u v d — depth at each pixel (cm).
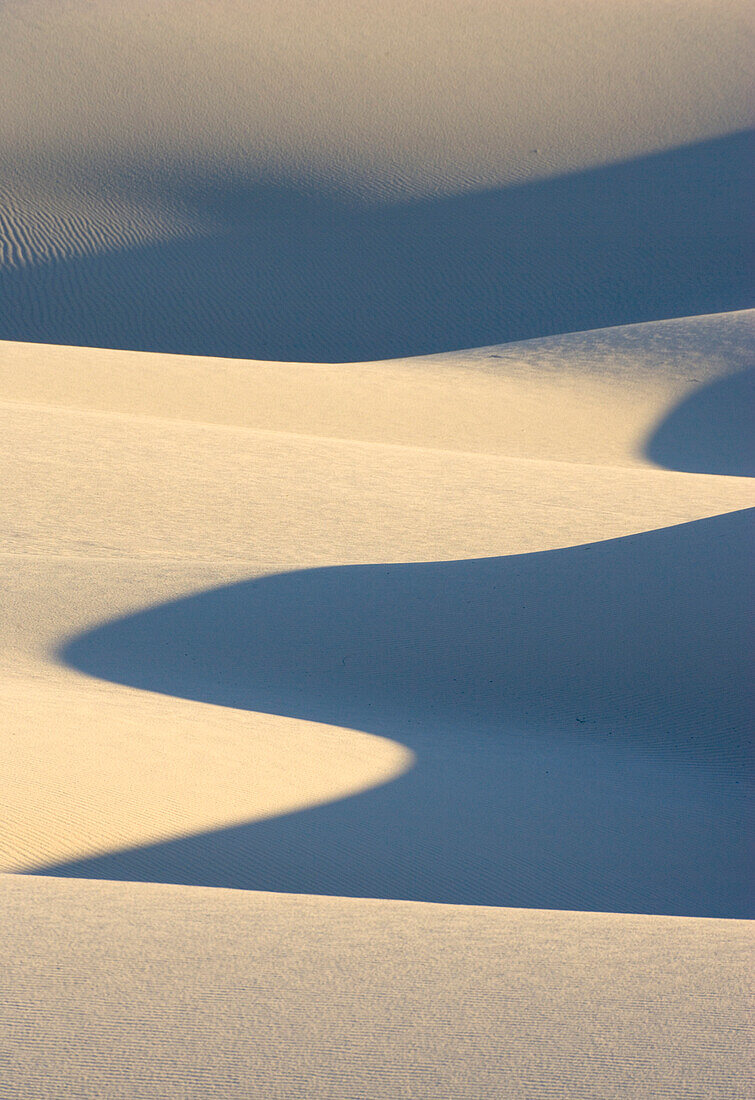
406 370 8725
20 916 1260
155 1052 934
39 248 11069
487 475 5825
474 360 9031
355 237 11762
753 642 3106
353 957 1150
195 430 6234
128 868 1730
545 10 14825
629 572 3519
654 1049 953
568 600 3412
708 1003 1046
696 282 11256
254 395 7656
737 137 13150
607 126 13325
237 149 12712
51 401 7000
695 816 2277
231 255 11338
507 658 3148
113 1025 978
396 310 10931
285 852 1867
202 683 2997
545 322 10894
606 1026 995
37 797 1912
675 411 7800
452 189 12481
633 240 11831
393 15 14638
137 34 14038
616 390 8194
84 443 5756
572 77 13912
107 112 12975
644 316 10862
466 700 2969
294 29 14312
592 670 3073
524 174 12706
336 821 2020
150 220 11706
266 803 2061
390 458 6041
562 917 1338
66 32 14012
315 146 12875
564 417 7700
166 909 1307
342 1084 891
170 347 10106
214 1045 947
